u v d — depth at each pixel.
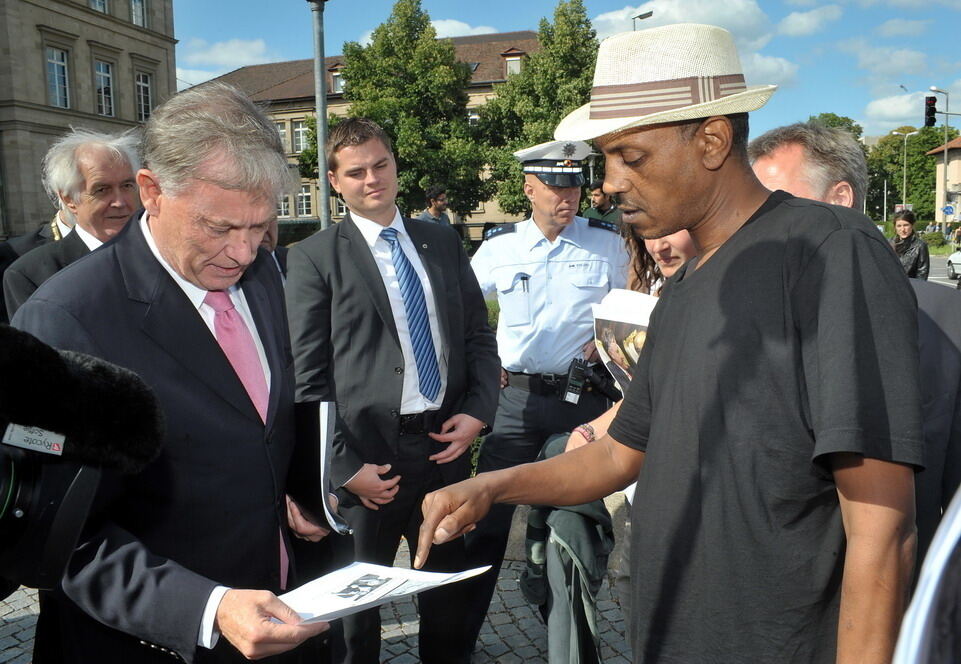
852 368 1.11
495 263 3.70
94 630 1.49
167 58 42.41
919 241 10.11
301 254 2.81
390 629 3.42
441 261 2.96
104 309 1.45
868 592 1.10
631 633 1.47
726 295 1.29
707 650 1.31
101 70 38.03
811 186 1.79
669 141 1.31
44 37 34.31
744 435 1.24
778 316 1.23
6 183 33.50
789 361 1.21
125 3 39.38
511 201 34.97
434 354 2.86
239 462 1.57
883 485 1.10
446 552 2.83
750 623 1.26
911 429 1.10
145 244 1.55
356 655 2.72
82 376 1.12
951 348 1.61
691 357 1.32
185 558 1.52
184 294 1.56
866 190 1.85
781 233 1.27
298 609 1.39
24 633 3.42
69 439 1.08
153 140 1.42
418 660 3.15
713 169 1.33
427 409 2.82
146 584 1.33
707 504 1.29
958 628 0.58
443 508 1.55
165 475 1.48
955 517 0.62
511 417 3.54
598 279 3.53
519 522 4.14
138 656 1.50
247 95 1.55
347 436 2.71
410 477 2.80
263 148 1.45
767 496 1.23
